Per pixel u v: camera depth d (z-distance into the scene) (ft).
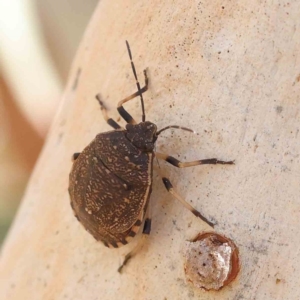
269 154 0.30
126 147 0.32
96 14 0.35
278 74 0.30
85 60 0.35
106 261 0.32
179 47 0.31
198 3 0.31
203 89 0.31
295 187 0.29
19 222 0.36
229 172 0.30
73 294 0.33
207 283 0.29
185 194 0.31
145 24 0.32
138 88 0.32
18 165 0.52
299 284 0.29
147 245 0.31
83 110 0.34
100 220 0.32
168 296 0.30
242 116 0.30
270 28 0.30
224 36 0.30
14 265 0.35
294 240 0.29
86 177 0.32
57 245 0.34
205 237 0.30
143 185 0.31
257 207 0.30
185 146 0.31
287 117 0.30
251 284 0.29
